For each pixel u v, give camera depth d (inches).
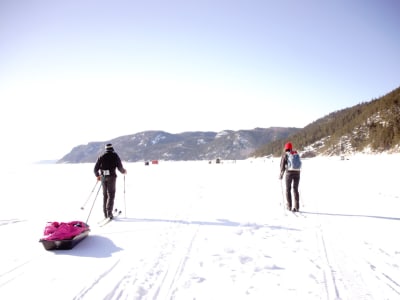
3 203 407.5
